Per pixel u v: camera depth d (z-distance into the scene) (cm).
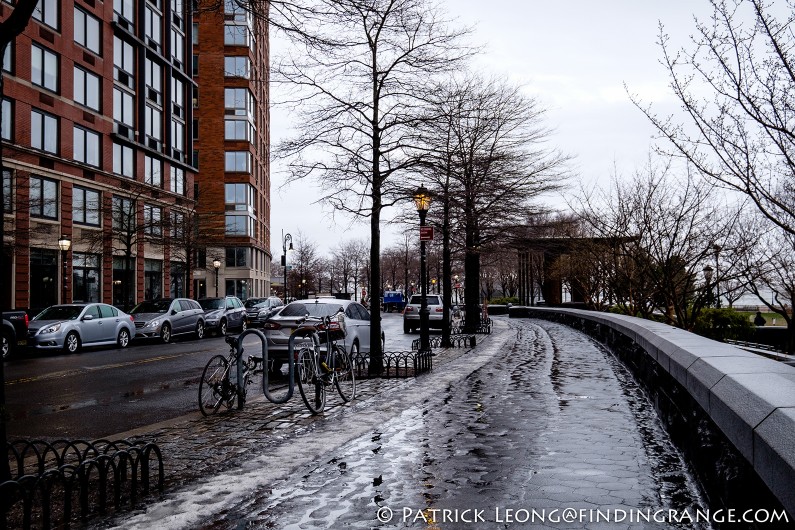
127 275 3172
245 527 471
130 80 4091
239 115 6194
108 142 3797
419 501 526
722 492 451
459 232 2697
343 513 500
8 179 2825
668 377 763
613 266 2494
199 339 2806
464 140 2456
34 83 3166
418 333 3108
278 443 739
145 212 3978
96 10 3691
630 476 582
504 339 2455
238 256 6206
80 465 487
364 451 694
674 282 1728
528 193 2659
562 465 623
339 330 1292
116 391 1245
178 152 4781
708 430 517
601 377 1263
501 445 707
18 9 556
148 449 555
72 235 3412
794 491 288
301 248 10144
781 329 2105
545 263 4828
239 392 977
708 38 689
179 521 478
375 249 1415
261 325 3659
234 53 6188
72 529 461
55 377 1448
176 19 4803
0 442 524
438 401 1014
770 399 375
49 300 3225
